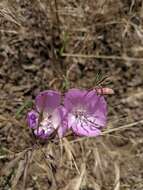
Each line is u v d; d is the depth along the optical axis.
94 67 0.34
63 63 0.34
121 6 0.36
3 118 0.31
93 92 0.30
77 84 0.33
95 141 0.32
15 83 0.32
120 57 0.34
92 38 0.35
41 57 0.33
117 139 0.33
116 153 0.32
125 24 0.35
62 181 0.31
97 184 0.31
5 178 0.30
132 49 0.35
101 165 0.31
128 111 0.33
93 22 0.35
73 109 0.30
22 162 0.29
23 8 0.34
